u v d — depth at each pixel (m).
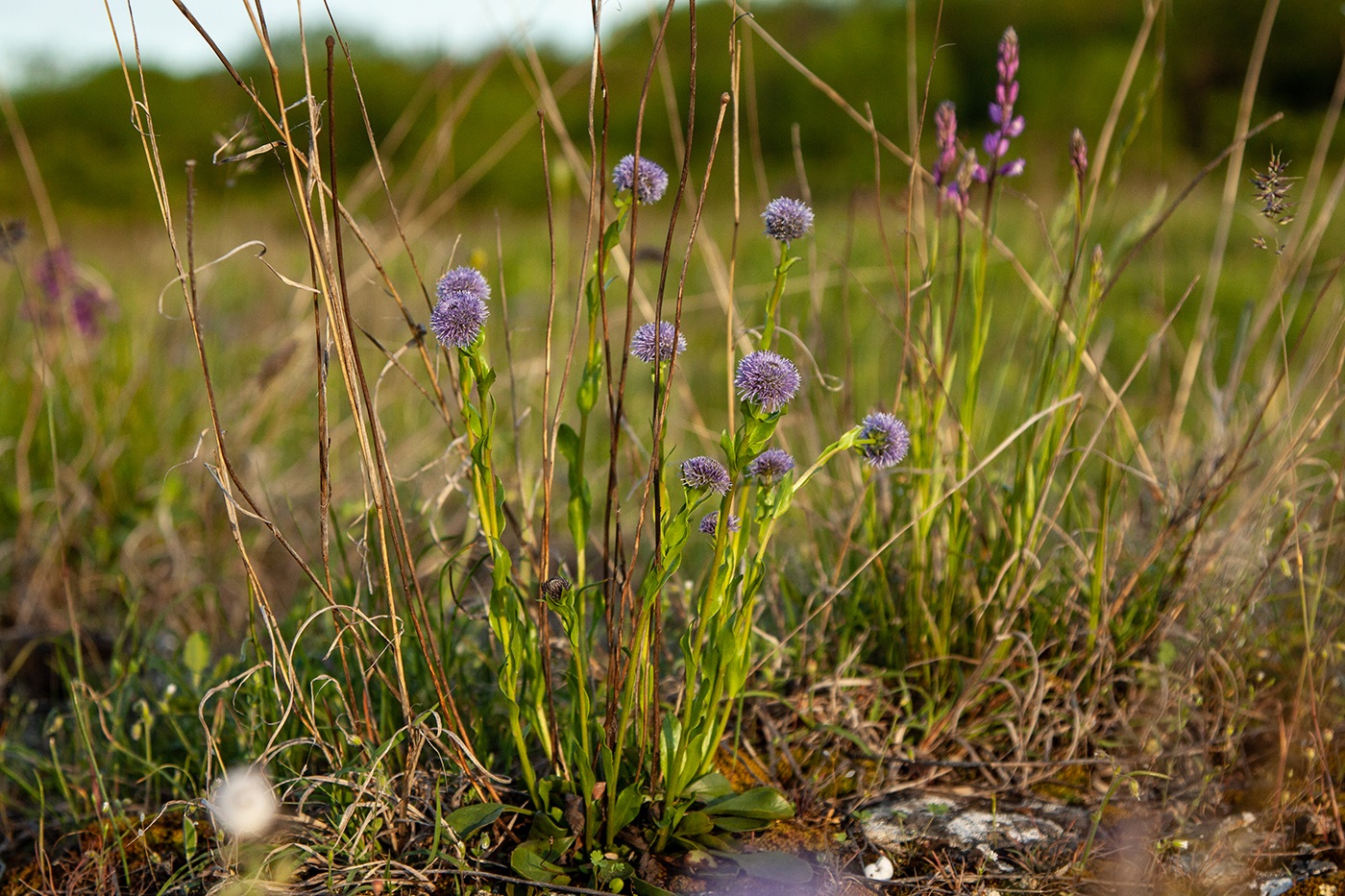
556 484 0.81
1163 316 0.80
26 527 0.71
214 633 0.66
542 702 0.51
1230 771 0.56
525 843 0.49
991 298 0.60
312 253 0.46
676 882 0.49
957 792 0.54
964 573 0.59
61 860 0.52
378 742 0.52
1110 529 0.61
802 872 0.49
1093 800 0.54
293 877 0.49
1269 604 0.61
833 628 0.59
